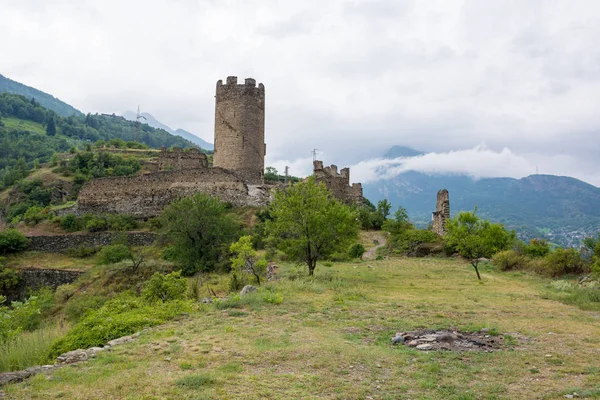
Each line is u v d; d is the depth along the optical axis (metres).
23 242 51.94
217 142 60.50
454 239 30.84
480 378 9.19
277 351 11.05
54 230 55.28
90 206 58.12
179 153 91.88
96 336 13.00
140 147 127.50
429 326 14.16
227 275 35.25
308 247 28.22
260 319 15.22
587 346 11.70
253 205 55.06
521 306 18.36
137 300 20.20
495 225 39.53
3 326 15.06
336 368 9.82
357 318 15.53
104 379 8.95
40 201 74.31
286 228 28.77
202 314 16.14
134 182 57.94
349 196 72.88
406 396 8.24
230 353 10.92
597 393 8.08
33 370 9.82
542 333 13.23
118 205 57.56
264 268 28.80
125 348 11.48
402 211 62.34
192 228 40.41
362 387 8.64
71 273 44.19
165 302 18.44
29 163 147.62
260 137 60.38
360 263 39.44
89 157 90.75
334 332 13.39
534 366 9.97
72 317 29.28
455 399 8.04
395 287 24.16
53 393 8.22
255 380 8.96
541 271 32.25
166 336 12.74
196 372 9.45
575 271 30.41
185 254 39.84
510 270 34.28
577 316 16.11
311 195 29.80
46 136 190.00
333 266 36.34
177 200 48.97
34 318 25.58
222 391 8.29
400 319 15.29
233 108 59.22
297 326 14.14
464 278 29.56
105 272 39.75
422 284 25.84
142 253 46.31
